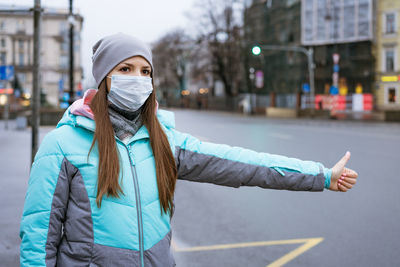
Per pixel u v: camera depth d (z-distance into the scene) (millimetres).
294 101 49750
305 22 49250
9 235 4809
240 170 1896
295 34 50219
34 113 6199
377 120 35031
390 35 47656
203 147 1923
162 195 1724
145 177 1719
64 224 1683
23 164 10383
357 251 4723
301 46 49531
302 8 49344
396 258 4508
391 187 7945
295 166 1926
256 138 17391
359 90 47938
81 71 78625
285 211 6461
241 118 39281
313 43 48969
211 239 5164
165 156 1785
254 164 1912
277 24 52969
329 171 1938
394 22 47531
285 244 4969
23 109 42344
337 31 48062
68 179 1672
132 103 1755
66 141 1694
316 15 48719
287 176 1911
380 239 5109
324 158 11391
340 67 48219
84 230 1624
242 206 6805
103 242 1620
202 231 5484
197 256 4594
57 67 77500
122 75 1742
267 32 53719
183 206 6824
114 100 1780
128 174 1691
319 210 6492
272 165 1913
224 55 54875
